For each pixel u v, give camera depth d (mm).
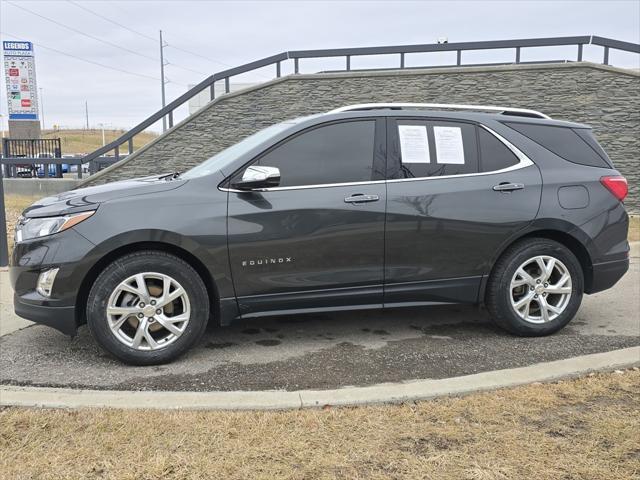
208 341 4602
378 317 5297
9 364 4035
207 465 2678
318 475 2611
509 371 3723
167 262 3943
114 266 3869
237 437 2932
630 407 3273
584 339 4613
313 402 3283
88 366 4008
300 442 2887
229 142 14180
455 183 4398
